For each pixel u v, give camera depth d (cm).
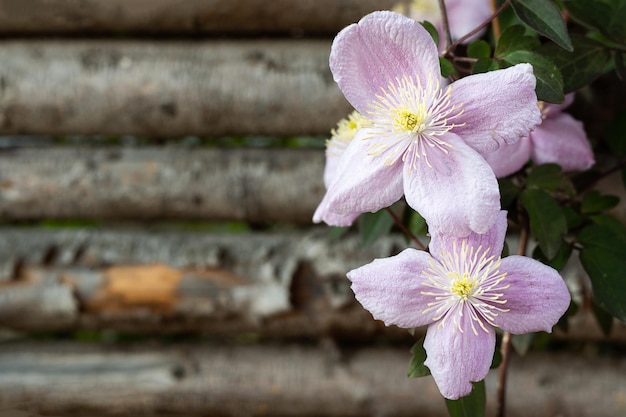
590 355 57
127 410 59
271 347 59
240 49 55
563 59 40
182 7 54
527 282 35
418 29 34
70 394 59
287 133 56
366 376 57
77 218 59
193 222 60
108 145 60
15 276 58
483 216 33
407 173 35
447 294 35
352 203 35
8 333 62
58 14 55
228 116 55
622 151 47
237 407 58
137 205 58
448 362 35
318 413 58
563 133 42
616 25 40
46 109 56
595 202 43
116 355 60
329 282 56
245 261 57
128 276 57
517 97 34
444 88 35
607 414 56
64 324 59
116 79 55
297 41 56
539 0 36
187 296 57
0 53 56
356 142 36
